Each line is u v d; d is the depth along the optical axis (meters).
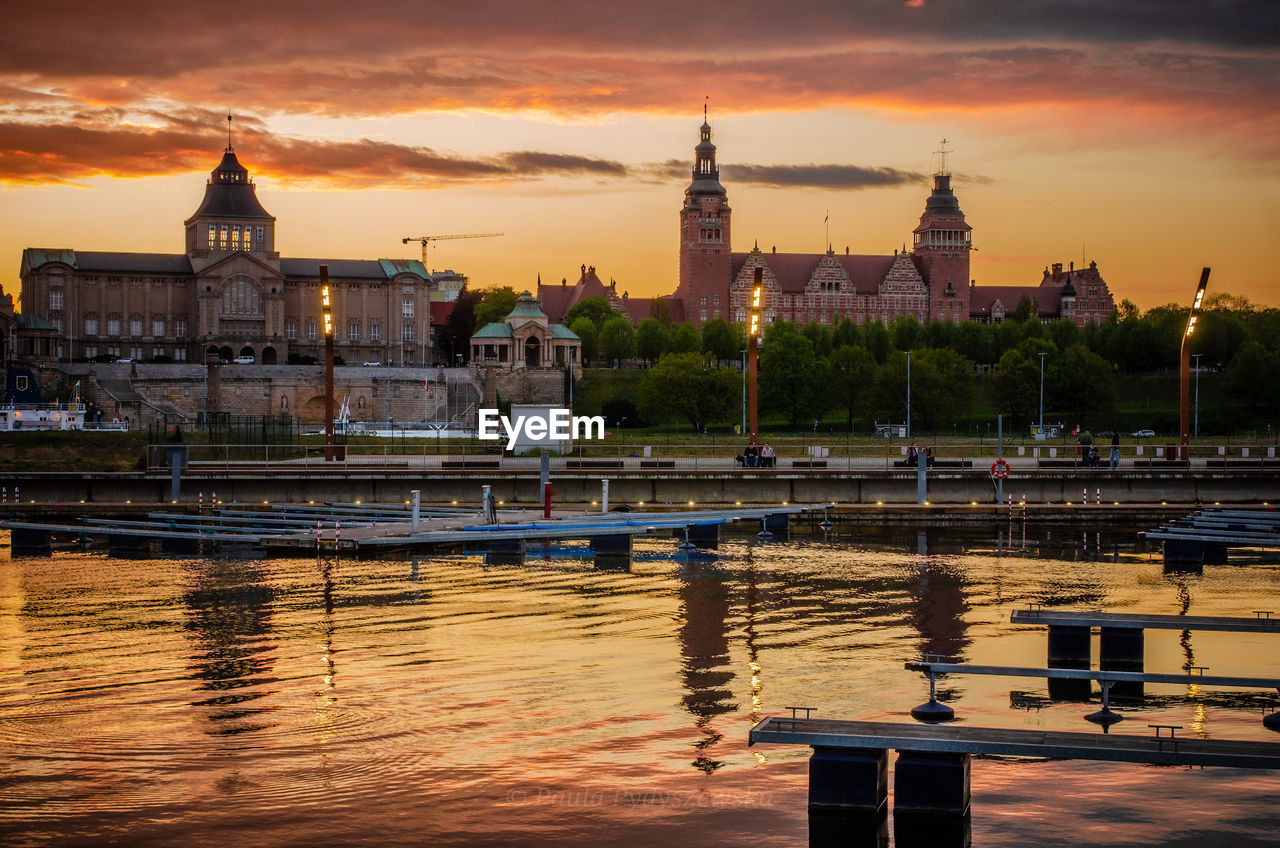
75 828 25.66
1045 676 33.78
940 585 57.22
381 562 64.38
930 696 35.28
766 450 105.69
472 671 38.81
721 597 53.47
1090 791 27.64
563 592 54.66
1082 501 99.25
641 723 32.94
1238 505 93.62
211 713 33.84
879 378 181.38
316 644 43.00
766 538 77.25
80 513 84.94
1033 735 26.45
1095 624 39.75
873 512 88.38
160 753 30.38
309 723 32.88
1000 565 64.44
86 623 47.00
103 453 127.50
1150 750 25.48
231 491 93.56
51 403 162.50
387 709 34.25
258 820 26.09
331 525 75.69
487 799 27.33
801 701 35.12
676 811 26.58
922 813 25.89
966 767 26.27
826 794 26.27
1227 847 24.52
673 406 181.50
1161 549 71.81
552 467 106.12
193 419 180.12
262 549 68.81
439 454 135.00
